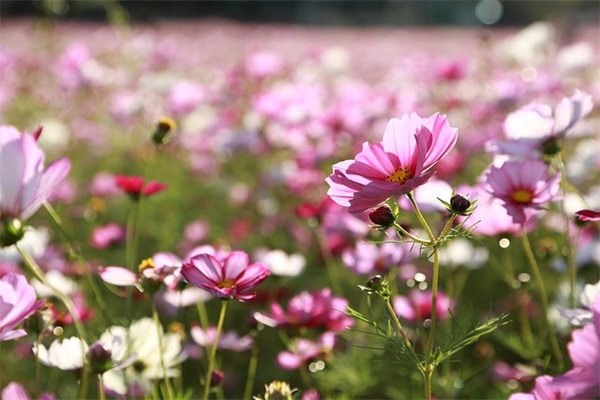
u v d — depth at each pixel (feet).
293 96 7.77
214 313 4.93
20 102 10.64
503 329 4.61
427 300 3.85
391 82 10.54
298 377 4.50
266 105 7.63
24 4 32.07
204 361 4.27
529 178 3.03
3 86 10.96
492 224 3.39
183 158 9.11
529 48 9.32
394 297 3.99
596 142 6.66
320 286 5.35
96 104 10.82
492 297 5.16
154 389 3.30
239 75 9.66
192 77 12.79
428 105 9.05
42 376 4.40
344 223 4.62
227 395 4.45
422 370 2.72
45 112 10.71
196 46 18.69
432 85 9.41
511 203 3.03
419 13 37.60
